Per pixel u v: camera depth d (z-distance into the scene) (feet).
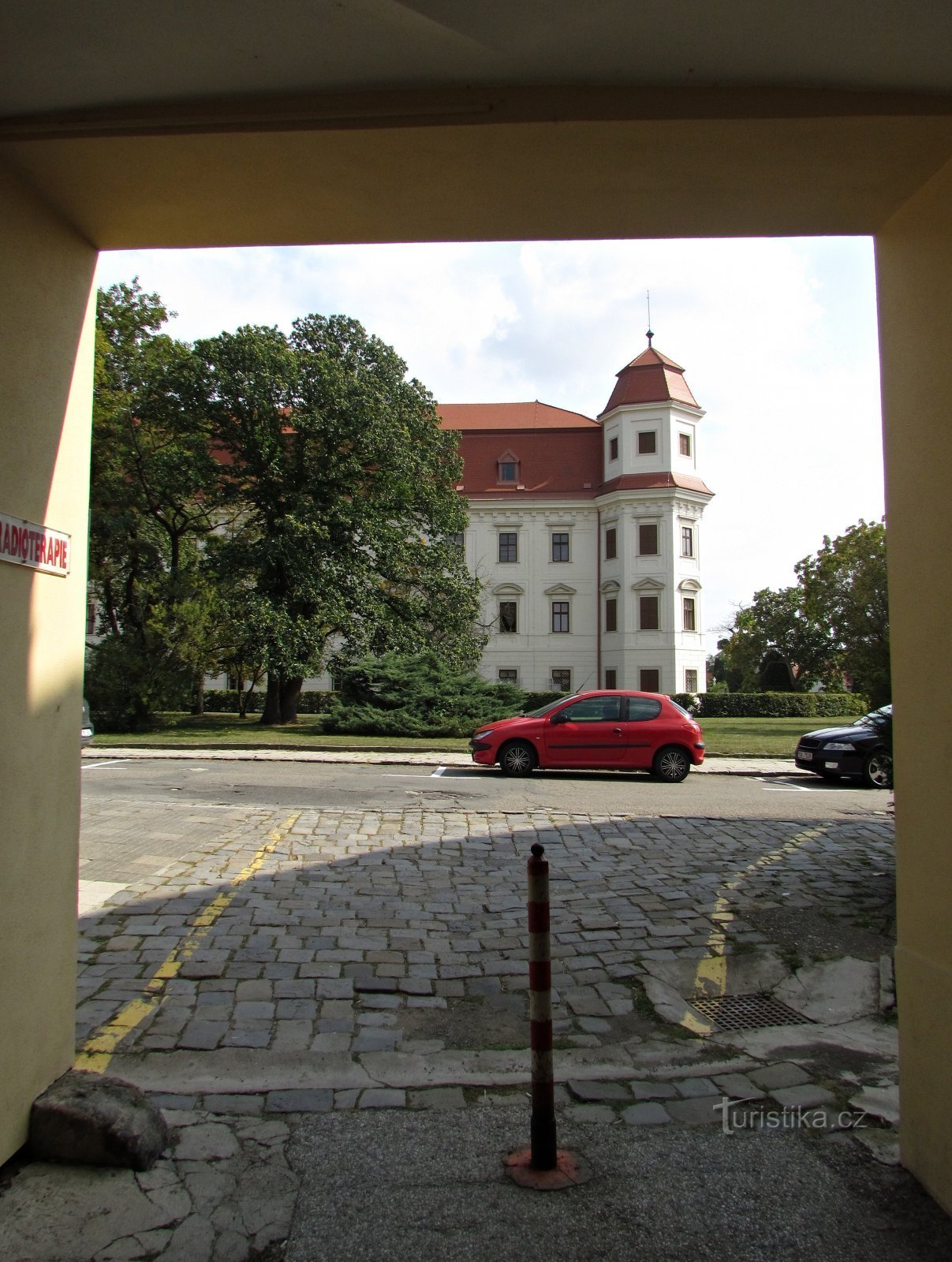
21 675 10.12
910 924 10.51
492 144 9.92
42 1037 10.64
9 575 9.84
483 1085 12.76
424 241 12.34
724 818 33.94
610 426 155.22
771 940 19.43
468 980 17.01
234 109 9.60
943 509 9.84
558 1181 9.98
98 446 90.94
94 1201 9.44
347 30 8.48
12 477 9.91
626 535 148.05
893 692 10.97
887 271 11.23
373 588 94.94
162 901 21.34
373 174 10.50
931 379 10.11
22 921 10.18
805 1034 14.93
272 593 91.20
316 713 151.12
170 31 8.42
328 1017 15.15
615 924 20.42
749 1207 9.52
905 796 10.65
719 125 9.53
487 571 156.35
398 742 73.00
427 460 101.55
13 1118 10.00
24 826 10.19
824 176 10.46
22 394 10.15
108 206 11.00
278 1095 12.27
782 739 84.48
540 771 53.16
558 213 11.57
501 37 8.63
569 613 154.40
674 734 49.60
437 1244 8.77
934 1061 9.86
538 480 159.02
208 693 145.28
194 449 90.22
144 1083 12.57
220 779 46.42
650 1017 15.64
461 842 28.55
